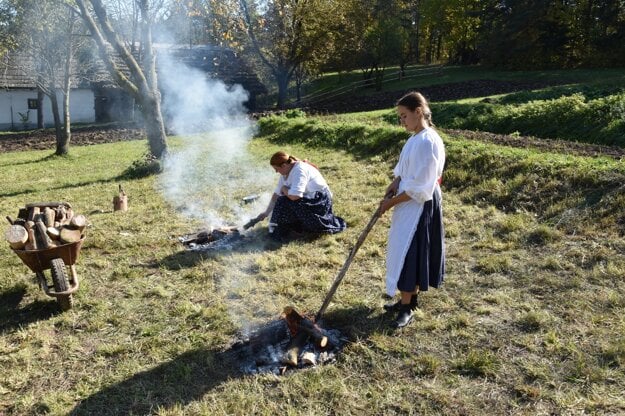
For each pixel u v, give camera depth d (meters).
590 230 6.01
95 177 12.86
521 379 3.61
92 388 3.84
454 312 4.57
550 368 3.70
